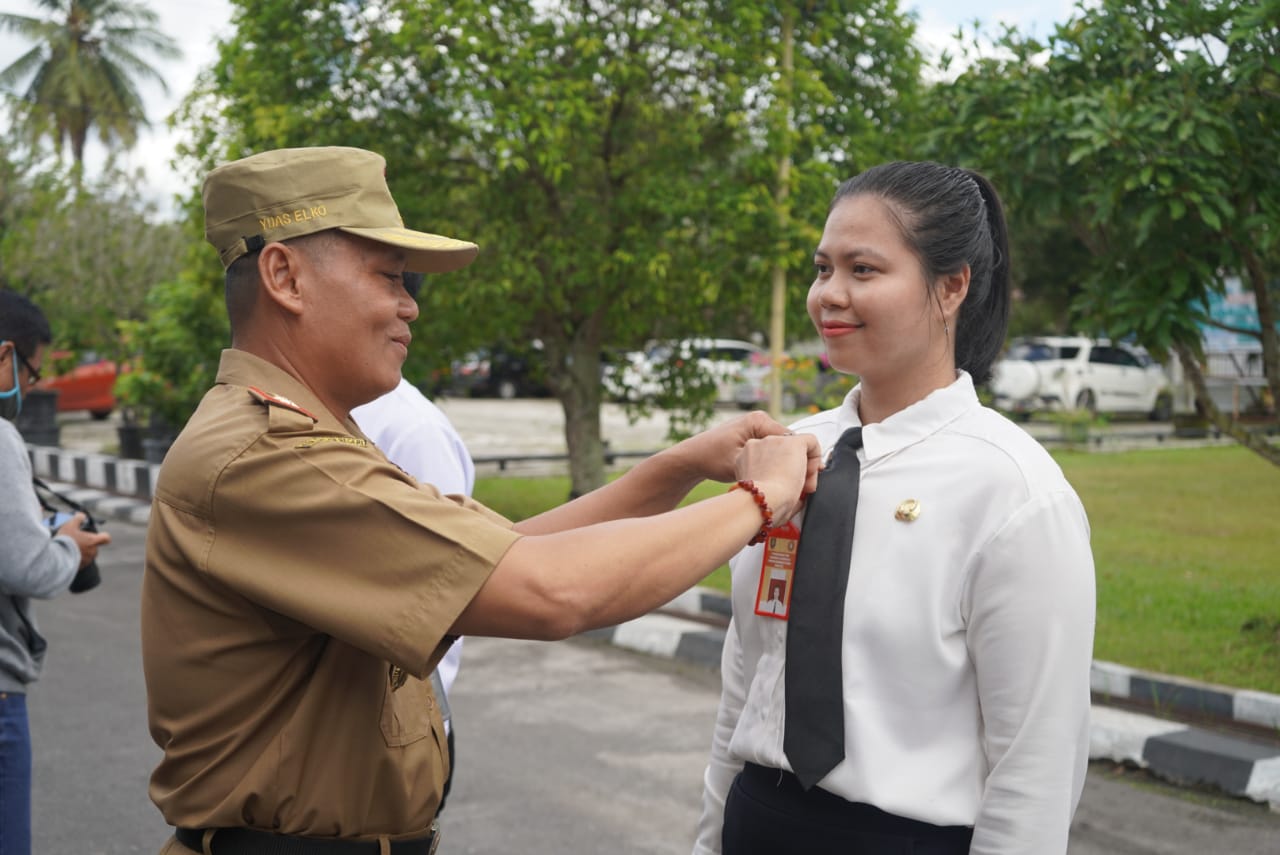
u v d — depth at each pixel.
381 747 1.53
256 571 1.44
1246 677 5.25
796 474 1.61
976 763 1.59
